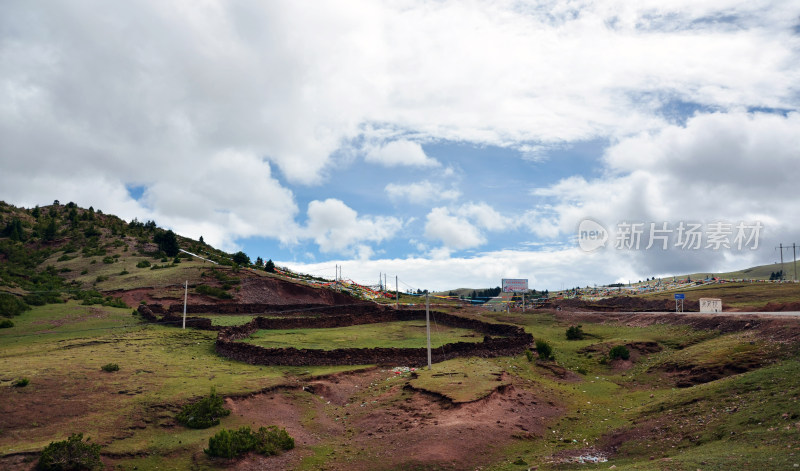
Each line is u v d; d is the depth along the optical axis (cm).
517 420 3378
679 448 2602
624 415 3434
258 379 4059
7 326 5600
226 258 11744
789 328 4138
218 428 3195
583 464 2652
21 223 13388
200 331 5878
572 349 5547
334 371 4531
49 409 3192
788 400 2688
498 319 7894
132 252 11519
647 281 18850
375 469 2769
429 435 3070
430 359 4647
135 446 2873
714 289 11631
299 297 9138
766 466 1969
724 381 3375
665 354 4922
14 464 2536
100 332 5600
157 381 3838
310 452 3062
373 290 10181
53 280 8725
